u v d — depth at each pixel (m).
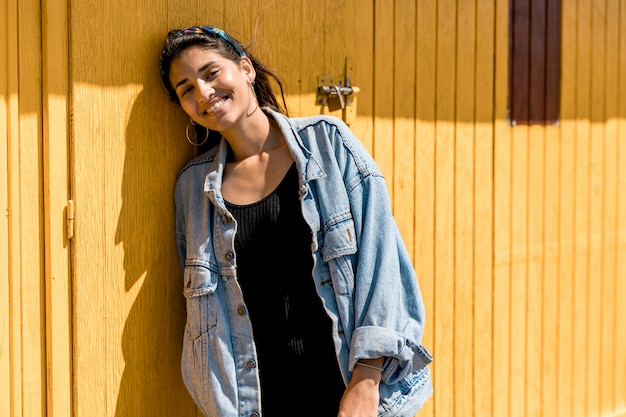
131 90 2.17
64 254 2.09
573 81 3.45
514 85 3.21
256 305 2.10
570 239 3.52
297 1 2.49
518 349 3.34
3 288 2.01
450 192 3.02
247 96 2.09
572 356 3.58
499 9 3.12
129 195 2.18
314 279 2.07
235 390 2.08
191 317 2.12
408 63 2.84
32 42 2.02
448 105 2.98
